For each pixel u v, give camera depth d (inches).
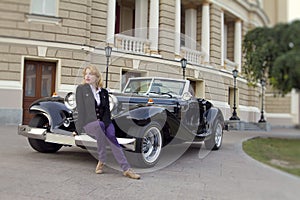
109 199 85.7
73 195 87.3
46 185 91.9
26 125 140.6
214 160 125.6
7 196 79.2
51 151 152.5
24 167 104.7
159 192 92.0
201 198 76.4
